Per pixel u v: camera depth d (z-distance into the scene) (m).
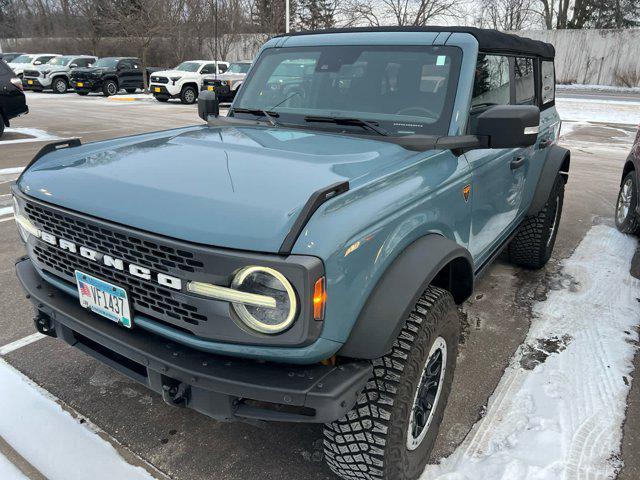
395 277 2.01
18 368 3.23
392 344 1.96
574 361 3.42
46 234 2.28
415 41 3.08
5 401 2.92
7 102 11.66
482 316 4.05
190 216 1.85
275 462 2.54
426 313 2.16
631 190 5.91
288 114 3.25
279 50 3.54
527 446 2.63
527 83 4.05
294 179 2.06
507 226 3.87
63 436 2.67
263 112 3.34
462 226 2.80
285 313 1.72
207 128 3.18
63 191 2.21
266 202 1.87
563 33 36.81
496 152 3.19
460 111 2.81
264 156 2.38
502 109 2.57
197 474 2.46
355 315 1.89
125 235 1.92
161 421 2.81
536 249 4.70
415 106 2.92
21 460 2.51
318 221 1.77
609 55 35.94
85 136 12.32
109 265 2.04
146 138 2.88
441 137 2.70
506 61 3.49
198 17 33.09
